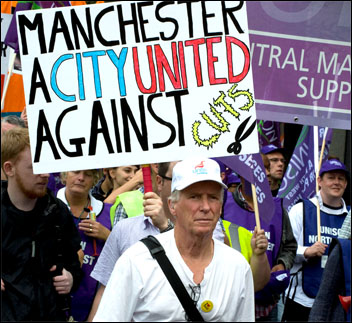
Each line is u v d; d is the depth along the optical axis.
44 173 4.71
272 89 6.12
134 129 4.80
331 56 6.12
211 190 3.71
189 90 4.80
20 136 4.69
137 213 5.55
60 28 4.84
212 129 4.79
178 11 4.84
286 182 7.75
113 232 4.94
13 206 4.65
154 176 5.74
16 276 4.59
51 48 4.83
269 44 6.09
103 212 6.19
